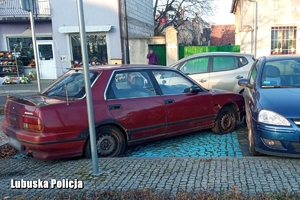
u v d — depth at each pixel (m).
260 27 15.73
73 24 17.31
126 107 5.12
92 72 5.27
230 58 8.81
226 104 6.55
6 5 18.31
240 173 3.95
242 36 16.03
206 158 4.58
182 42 35.88
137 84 5.43
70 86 5.26
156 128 5.48
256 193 3.34
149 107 5.36
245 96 6.23
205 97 6.16
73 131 4.62
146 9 23.64
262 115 4.43
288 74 5.47
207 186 3.60
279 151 4.25
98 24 17.25
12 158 5.27
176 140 6.25
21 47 19.14
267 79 5.41
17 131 4.71
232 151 5.41
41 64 18.97
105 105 4.93
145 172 4.12
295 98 4.56
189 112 5.91
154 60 15.32
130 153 5.51
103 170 4.25
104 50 17.61
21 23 18.77
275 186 3.52
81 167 4.39
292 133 4.13
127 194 3.39
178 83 5.98
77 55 17.81
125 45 16.95
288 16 15.41
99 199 3.35
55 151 4.55
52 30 17.56
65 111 4.58
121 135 5.13
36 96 5.28
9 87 16.09
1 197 3.57
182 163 4.41
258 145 4.49
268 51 15.86
